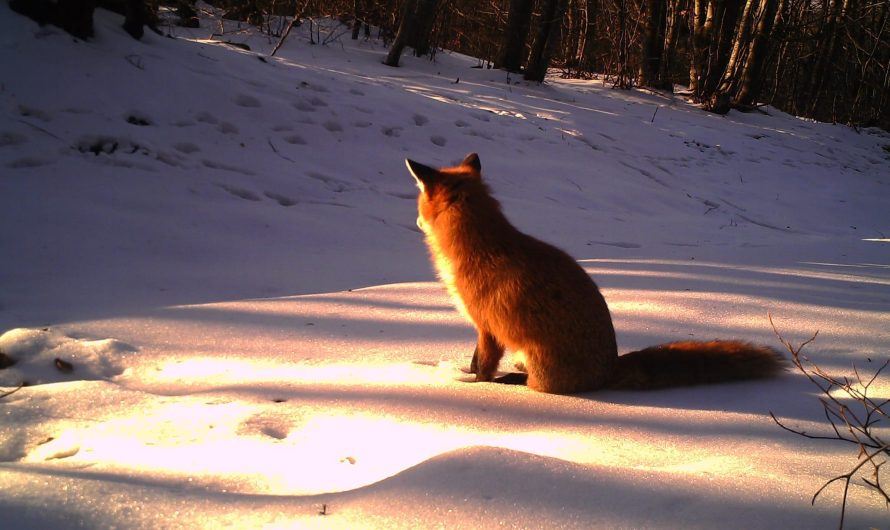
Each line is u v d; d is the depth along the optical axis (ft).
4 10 32.83
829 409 11.03
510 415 11.08
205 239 24.22
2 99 28.63
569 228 32.55
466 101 56.18
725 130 70.74
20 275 19.61
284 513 6.91
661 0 84.89
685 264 24.02
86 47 33.91
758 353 13.19
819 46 115.65
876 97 107.24
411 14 67.92
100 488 7.32
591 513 6.89
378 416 10.69
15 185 24.71
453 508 6.89
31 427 10.36
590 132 55.47
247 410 10.78
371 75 61.05
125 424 10.37
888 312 17.90
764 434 10.07
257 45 65.72
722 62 82.23
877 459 8.94
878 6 105.40
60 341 14.12
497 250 12.44
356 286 21.42
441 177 13.12
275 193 30.22
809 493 7.60
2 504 6.91
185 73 36.55
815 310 17.99
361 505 7.00
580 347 12.29
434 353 14.67
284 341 15.16
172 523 6.75
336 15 85.76
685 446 9.54
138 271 20.90
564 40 116.47
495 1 112.47
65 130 28.68
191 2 69.46
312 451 9.27
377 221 29.60
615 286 20.42
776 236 36.24
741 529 6.72
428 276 22.65
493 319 12.56
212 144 32.48
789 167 62.34
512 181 39.81
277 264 23.03
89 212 24.08
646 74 86.33
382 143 39.68
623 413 11.22
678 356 13.03
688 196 46.65
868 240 35.22
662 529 6.66
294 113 38.40
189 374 13.15
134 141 29.84
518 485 7.33
